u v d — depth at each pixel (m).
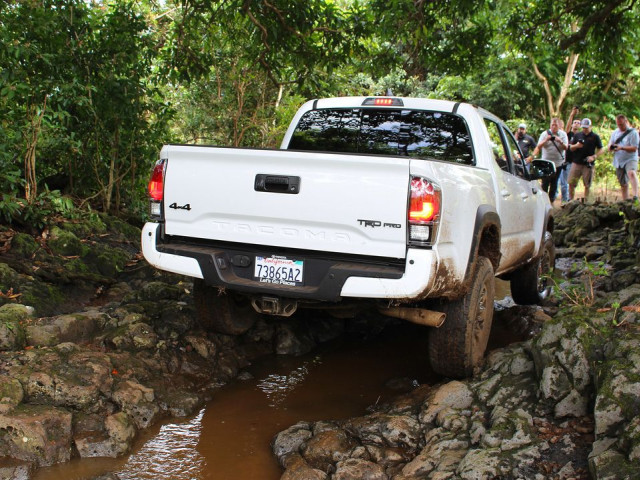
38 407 3.50
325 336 5.41
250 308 4.97
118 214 8.11
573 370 3.37
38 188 7.64
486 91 21.41
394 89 22.05
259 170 3.77
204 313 4.69
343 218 3.59
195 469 3.30
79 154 7.70
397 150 4.98
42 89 6.71
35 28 6.41
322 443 3.40
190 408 3.95
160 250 4.09
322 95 9.48
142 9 10.32
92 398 3.72
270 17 8.39
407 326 5.77
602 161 19.38
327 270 3.66
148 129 8.27
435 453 3.21
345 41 8.96
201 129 11.17
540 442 3.07
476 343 4.25
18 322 4.30
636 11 9.86
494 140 5.18
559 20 10.33
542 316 5.50
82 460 3.33
